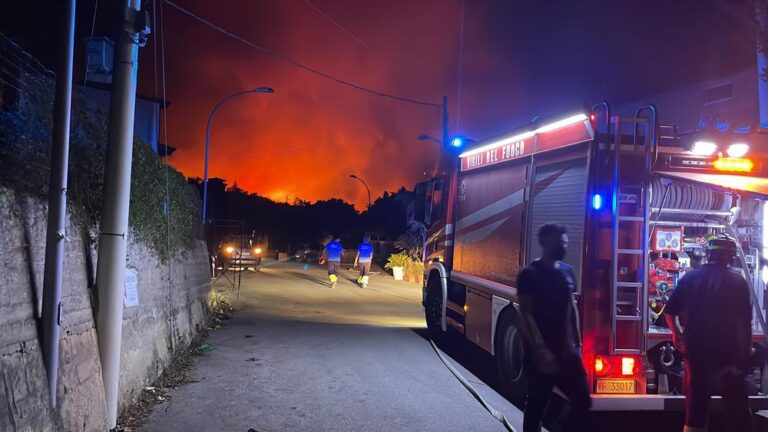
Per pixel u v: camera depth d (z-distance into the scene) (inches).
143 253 274.7
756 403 222.1
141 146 271.4
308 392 260.4
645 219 218.7
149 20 205.0
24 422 138.5
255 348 353.7
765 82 491.5
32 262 162.2
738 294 188.1
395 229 2134.6
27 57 174.9
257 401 243.6
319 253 1673.2
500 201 294.5
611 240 217.2
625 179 221.6
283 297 709.9
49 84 193.2
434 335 406.3
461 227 354.3
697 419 188.9
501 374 276.4
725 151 227.3
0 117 155.5
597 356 212.8
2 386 132.6
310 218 2942.9
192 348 340.5
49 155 188.9
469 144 345.4
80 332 183.6
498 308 283.7
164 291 308.2
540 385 179.0
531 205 259.3
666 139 225.3
